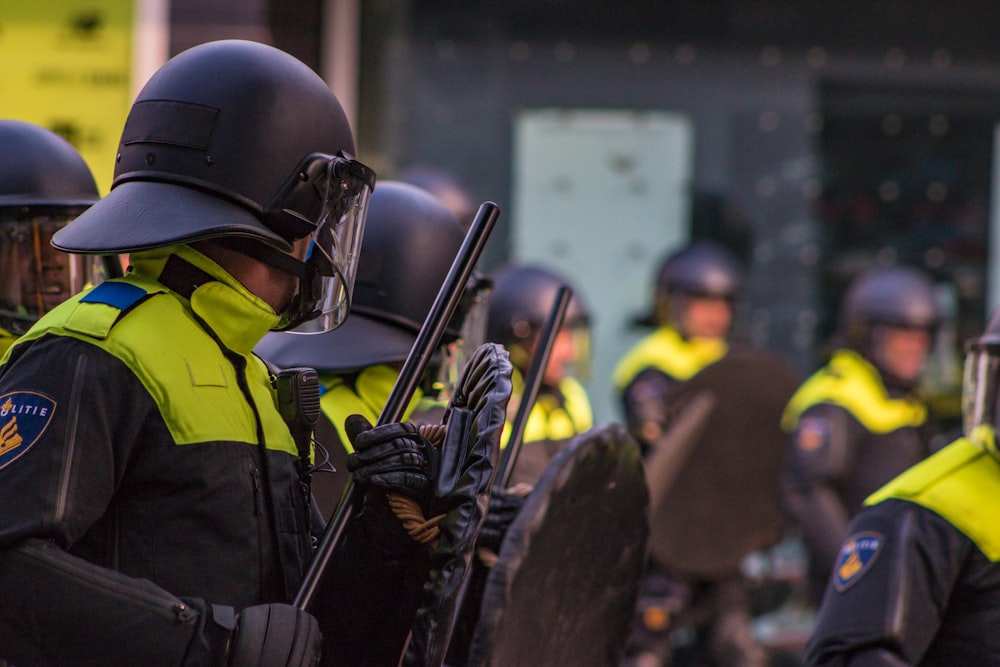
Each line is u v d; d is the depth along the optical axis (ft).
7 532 11.61
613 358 65.46
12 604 11.63
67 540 11.89
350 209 13.84
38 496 11.75
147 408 12.40
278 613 12.34
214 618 12.05
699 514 40.81
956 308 65.36
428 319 13.87
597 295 65.46
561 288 18.45
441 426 13.70
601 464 15.94
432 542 13.07
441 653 12.55
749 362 40.65
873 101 65.26
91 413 12.10
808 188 65.26
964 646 18.51
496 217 14.26
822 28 64.75
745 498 41.16
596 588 16.97
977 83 64.95
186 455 12.50
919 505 18.88
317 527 14.51
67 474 11.87
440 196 41.11
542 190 64.75
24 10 38.47
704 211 65.10
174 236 12.68
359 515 13.56
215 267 13.24
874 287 41.86
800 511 40.45
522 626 15.39
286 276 13.62
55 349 12.35
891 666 18.15
